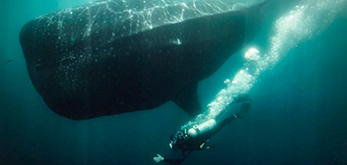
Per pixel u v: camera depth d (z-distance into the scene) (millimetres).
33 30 4035
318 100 16812
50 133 14531
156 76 3912
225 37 4270
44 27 3971
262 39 6520
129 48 3623
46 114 14695
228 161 14453
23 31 4250
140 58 3684
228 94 6395
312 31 6785
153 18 3781
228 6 4320
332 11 6137
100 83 3729
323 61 15477
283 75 15453
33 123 14750
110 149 15898
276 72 14562
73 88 3760
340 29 11602
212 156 14844
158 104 4320
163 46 3727
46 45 3865
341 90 16750
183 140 4238
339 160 12227
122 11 3861
